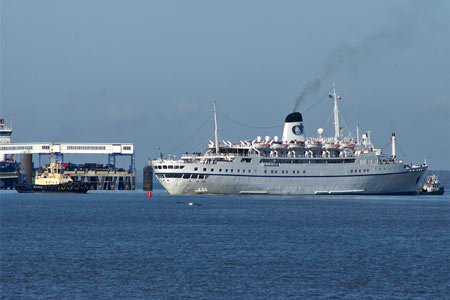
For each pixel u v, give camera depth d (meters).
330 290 100.88
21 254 131.00
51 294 97.69
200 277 109.19
